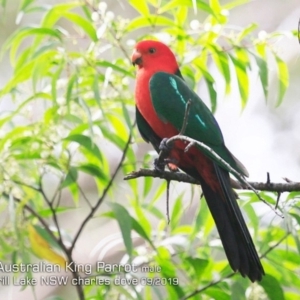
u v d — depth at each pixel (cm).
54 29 1023
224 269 1045
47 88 1070
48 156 1003
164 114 1081
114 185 1116
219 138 1066
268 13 2127
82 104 982
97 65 1044
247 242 945
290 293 1097
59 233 1005
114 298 1027
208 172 988
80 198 1759
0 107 1584
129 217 990
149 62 1126
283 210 980
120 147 1088
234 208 962
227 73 1112
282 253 1068
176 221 1092
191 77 1156
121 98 1063
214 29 1088
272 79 2011
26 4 1066
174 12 1111
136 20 1094
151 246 1055
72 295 1631
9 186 968
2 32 1928
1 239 998
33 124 1008
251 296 1025
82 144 1006
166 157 1001
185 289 1083
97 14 1060
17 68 1081
